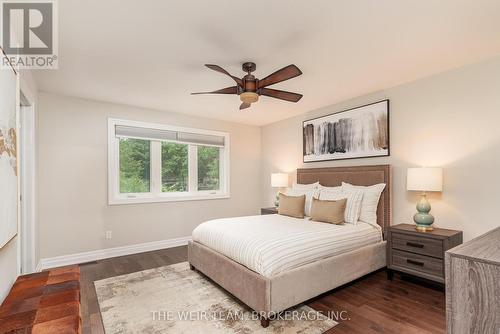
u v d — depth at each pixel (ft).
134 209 13.46
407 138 10.57
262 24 6.42
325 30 6.70
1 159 4.84
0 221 4.73
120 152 13.46
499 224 8.27
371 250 9.49
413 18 6.21
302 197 11.97
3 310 4.33
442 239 8.17
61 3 5.51
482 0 5.56
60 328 3.81
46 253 11.23
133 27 6.49
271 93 8.56
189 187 15.69
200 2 5.57
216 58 8.21
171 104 13.29
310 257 7.69
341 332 6.38
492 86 8.41
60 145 11.65
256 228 9.16
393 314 7.15
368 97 11.91
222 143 16.84
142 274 10.32
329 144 13.55
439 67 9.14
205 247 9.77
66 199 11.75
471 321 3.79
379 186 10.82
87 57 8.08
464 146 9.02
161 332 6.46
